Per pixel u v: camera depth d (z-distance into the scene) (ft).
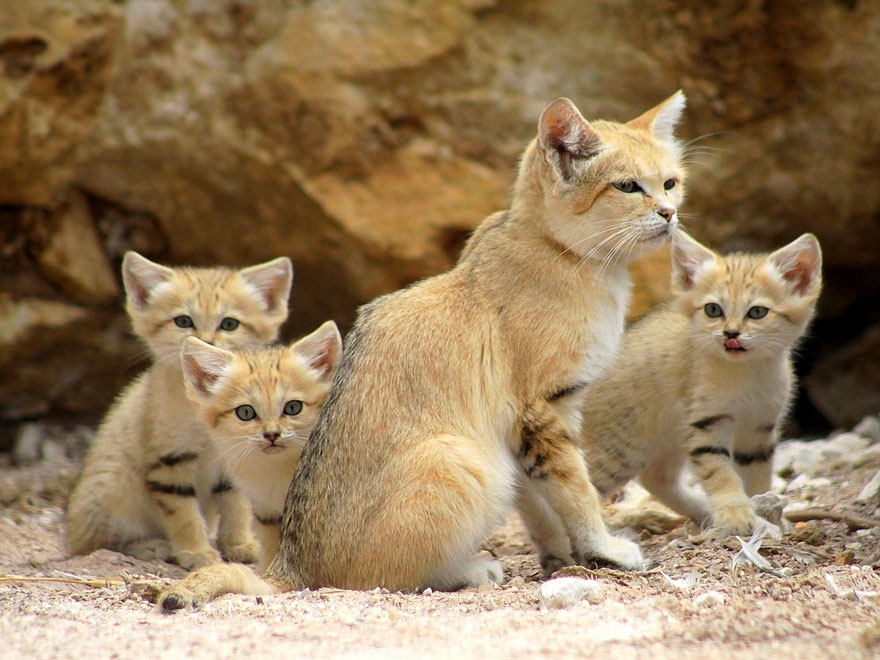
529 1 88.89
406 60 87.71
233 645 33.09
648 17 88.79
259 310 63.52
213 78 89.35
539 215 49.42
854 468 65.92
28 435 93.04
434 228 89.30
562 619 35.94
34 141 80.53
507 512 47.37
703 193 89.71
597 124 52.80
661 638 33.24
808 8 87.51
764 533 49.29
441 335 47.39
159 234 95.25
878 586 39.68
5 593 43.42
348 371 47.55
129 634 34.96
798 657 30.48
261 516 51.90
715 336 53.21
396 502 43.96
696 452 54.29
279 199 90.68
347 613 37.65
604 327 48.75
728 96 89.56
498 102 88.12
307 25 88.17
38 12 78.43
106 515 60.08
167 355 59.77
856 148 89.86
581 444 53.67
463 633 34.40
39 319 90.84
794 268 54.19
